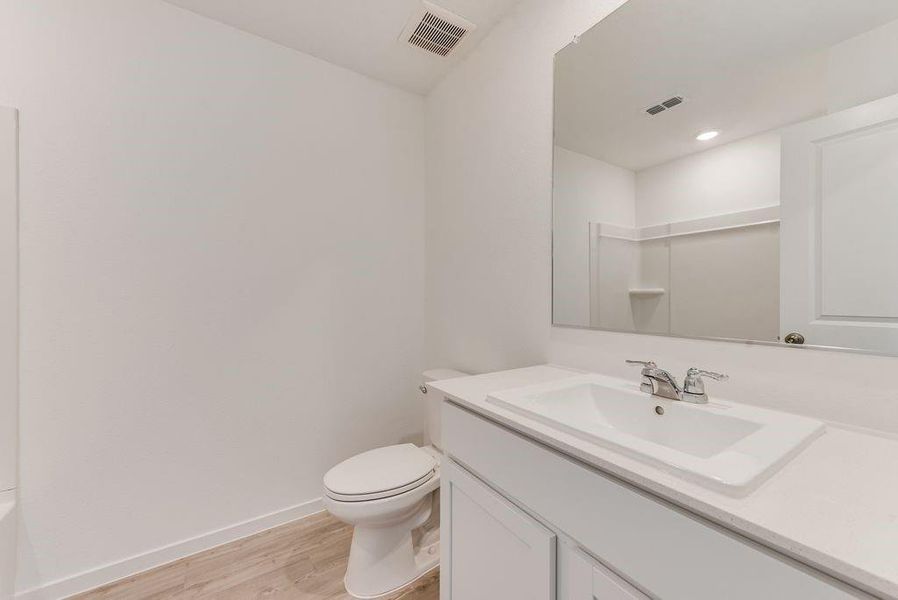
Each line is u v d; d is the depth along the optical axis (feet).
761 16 2.84
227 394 5.35
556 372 4.11
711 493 1.68
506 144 5.17
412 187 7.17
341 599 4.22
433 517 5.19
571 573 2.24
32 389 4.19
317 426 6.09
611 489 2.01
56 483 4.29
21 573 4.10
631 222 3.68
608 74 3.88
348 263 6.43
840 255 2.47
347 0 4.90
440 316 6.76
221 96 5.32
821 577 1.34
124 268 4.69
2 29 4.08
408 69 6.40
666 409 2.92
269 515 5.61
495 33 5.36
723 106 3.04
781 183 2.72
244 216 5.49
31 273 4.19
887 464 1.96
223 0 4.93
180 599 4.23
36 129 4.22
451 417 3.45
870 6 2.35
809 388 2.61
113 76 4.63
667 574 1.76
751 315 2.89
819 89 2.56
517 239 5.01
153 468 4.83
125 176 4.70
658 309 3.48
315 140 6.10
